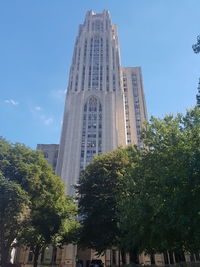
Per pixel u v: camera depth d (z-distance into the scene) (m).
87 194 35.34
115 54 113.38
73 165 76.94
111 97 96.00
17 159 31.27
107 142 82.31
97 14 131.88
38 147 102.00
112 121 88.38
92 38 119.06
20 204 26.62
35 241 35.62
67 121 93.81
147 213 20.31
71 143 82.50
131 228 23.64
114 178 34.28
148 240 22.81
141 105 112.88
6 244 33.97
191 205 15.86
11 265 32.53
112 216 30.66
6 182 26.70
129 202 22.34
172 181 16.84
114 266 45.62
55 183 34.81
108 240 30.98
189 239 19.22
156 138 22.78
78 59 112.50
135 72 125.56
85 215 38.31
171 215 16.03
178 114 22.69
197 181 15.46
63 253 56.34
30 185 29.16
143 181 21.53
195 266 21.89
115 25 130.38
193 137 18.25
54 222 34.38
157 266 27.47
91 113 91.88
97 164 37.62
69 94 100.06
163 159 20.42
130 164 28.52
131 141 99.62
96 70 106.06
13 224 30.50
